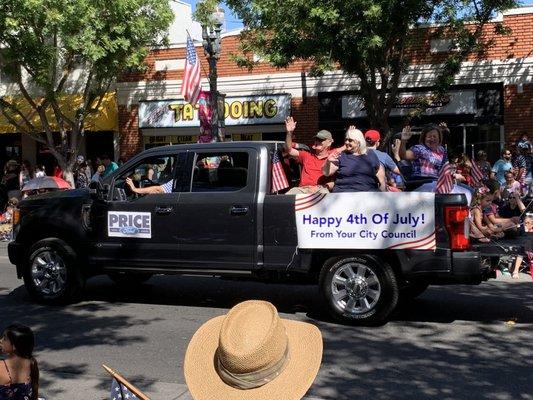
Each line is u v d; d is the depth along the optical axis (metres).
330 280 7.66
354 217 7.44
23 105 20.88
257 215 7.82
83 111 18.50
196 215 8.09
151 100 20.30
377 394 5.48
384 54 13.90
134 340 7.18
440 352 6.62
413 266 7.30
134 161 8.58
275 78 19.22
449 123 17.94
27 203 9.10
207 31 15.05
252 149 7.99
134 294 9.64
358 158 7.79
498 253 7.39
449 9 13.84
